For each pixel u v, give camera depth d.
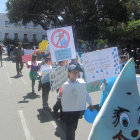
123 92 2.78
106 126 2.71
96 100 7.66
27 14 37.59
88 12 35.44
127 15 36.84
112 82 4.80
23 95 8.50
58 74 4.34
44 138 4.64
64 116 3.92
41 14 39.78
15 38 72.00
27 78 12.63
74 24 37.31
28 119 5.79
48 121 5.65
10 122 5.58
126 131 2.73
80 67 6.46
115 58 4.26
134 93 2.81
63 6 33.66
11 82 11.34
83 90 3.84
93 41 35.31
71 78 3.86
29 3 35.34
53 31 4.99
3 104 7.22
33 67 8.71
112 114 2.73
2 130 5.08
